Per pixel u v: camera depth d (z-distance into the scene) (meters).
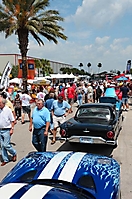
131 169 5.63
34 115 5.82
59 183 2.98
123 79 30.78
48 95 9.89
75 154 3.87
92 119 7.27
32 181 3.04
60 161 3.49
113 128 6.49
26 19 17.88
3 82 16.36
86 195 2.82
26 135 9.25
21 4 17.30
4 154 5.98
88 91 18.92
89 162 3.53
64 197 2.54
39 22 18.41
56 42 21.05
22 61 19.02
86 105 7.90
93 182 3.07
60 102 7.82
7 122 5.89
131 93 22.03
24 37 18.50
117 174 3.36
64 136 6.75
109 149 7.25
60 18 19.62
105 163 3.61
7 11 17.78
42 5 18.52
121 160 6.27
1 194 2.46
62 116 7.83
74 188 2.90
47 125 5.75
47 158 3.66
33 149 7.34
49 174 3.14
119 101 12.38
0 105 5.86
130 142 8.02
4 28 18.08
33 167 3.40
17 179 3.18
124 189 4.62
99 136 6.42
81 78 58.19
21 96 11.65
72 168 3.28
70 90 15.78
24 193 2.47
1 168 5.74
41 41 20.97
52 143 7.93
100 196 2.87
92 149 7.25
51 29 19.27
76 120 7.35
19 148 7.47
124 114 14.28
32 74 21.39
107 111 7.47
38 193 2.50
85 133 6.51
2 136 5.93
